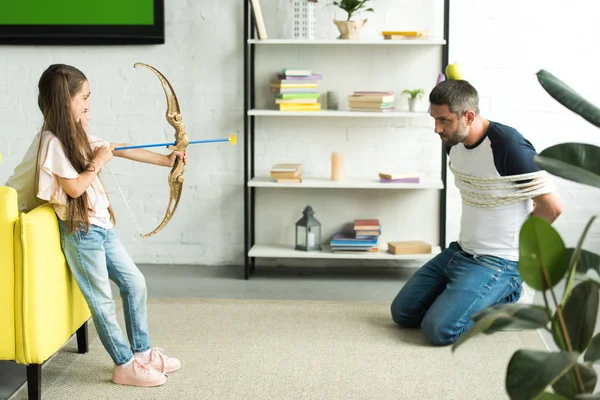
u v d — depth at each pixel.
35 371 2.37
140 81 4.07
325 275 4.04
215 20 4.02
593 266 1.58
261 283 3.87
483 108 4.00
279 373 2.67
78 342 2.86
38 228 2.30
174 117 2.66
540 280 1.42
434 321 2.93
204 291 3.72
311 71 4.02
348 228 4.14
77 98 2.39
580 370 1.42
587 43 3.92
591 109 1.41
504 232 2.97
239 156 4.11
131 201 4.17
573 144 1.45
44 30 4.00
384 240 4.15
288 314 3.34
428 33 3.97
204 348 2.91
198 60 4.05
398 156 4.07
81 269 2.47
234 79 4.05
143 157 2.71
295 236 4.04
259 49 4.02
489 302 2.96
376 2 3.96
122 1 3.98
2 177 4.14
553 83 1.46
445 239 4.00
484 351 2.88
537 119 3.99
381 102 3.74
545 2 3.91
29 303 2.29
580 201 4.03
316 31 4.00
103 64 4.06
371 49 3.99
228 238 4.19
